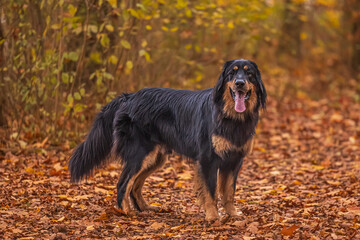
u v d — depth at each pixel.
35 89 10.19
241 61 6.26
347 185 8.23
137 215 6.74
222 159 6.36
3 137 9.98
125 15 9.48
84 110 10.77
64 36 10.20
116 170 9.27
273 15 19.06
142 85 11.76
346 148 11.32
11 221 6.17
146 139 6.84
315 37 26.39
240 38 14.70
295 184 8.49
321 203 7.12
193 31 12.95
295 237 5.61
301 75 22.38
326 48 25.91
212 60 13.66
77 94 9.53
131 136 6.86
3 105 10.40
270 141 12.16
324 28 25.83
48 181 8.08
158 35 12.18
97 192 7.75
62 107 10.90
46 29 9.25
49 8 10.00
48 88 10.20
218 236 5.61
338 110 16.19
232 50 15.03
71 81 9.43
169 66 12.71
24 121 10.61
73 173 7.21
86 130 10.63
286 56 24.02
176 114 6.79
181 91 6.98
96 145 7.20
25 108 10.00
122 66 10.88
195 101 6.65
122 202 6.72
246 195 7.84
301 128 13.31
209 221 6.32
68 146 9.98
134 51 11.02
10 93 10.26
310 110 16.14
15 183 7.83
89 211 6.78
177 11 11.96
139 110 6.91
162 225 6.22
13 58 10.10
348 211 6.58
